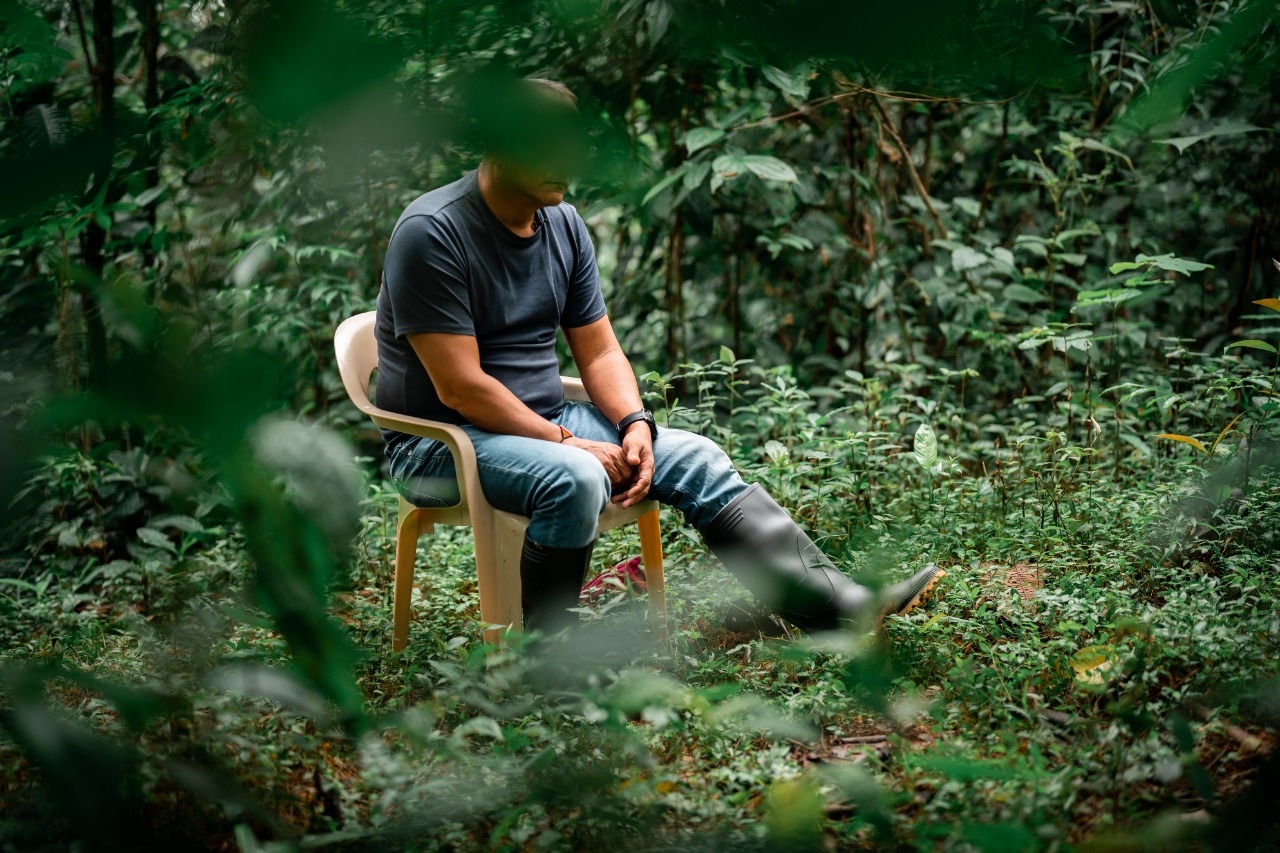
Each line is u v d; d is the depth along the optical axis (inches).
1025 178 199.5
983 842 48.7
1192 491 118.1
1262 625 90.8
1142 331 174.4
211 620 28.6
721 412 182.4
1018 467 141.8
